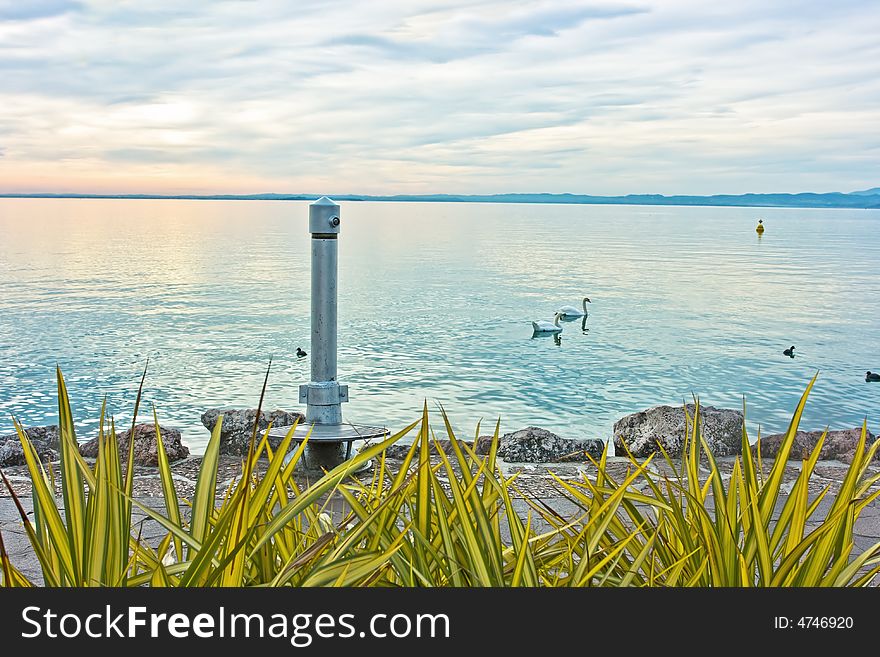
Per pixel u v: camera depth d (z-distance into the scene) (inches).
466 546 69.4
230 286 1947.6
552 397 900.6
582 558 70.4
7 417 747.4
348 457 221.6
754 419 829.8
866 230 6604.3
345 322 1408.7
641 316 1573.6
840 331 1401.3
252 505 61.9
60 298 1694.1
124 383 906.1
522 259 2984.7
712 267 2746.1
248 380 946.1
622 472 211.3
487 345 1219.2
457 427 754.8
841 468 217.5
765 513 74.9
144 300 1673.2
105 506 60.7
